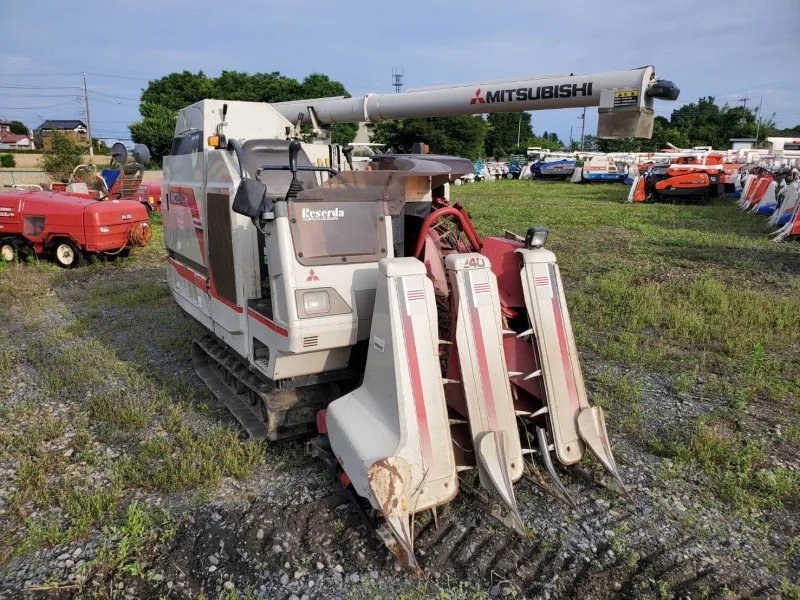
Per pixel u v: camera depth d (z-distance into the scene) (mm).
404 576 3314
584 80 4121
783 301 8367
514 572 3334
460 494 3963
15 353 7047
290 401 4504
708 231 16250
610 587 3248
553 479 3771
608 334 7320
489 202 26094
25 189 15039
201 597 3168
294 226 3789
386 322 3443
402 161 5004
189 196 5438
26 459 4598
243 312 4609
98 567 3434
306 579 3305
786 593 3180
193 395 5633
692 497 4027
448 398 3898
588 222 18406
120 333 7766
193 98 47781
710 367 6312
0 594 3232
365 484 3297
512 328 4156
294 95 46531
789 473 4270
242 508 3939
